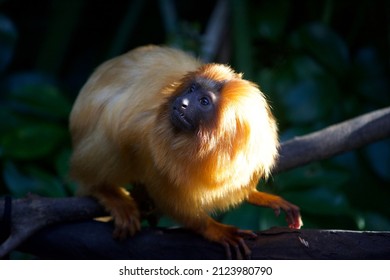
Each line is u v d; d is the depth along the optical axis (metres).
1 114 9.41
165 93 6.16
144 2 11.52
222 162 5.93
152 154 6.05
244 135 5.93
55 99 9.21
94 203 6.40
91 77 6.94
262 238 5.95
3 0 10.91
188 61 6.72
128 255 6.11
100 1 12.93
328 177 8.70
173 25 10.72
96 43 12.87
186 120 5.86
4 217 6.14
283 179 8.60
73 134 6.96
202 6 12.50
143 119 6.18
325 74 10.08
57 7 11.48
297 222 6.49
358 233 5.86
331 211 8.42
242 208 8.26
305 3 11.73
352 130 7.18
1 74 10.73
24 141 8.81
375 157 10.07
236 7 10.19
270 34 10.42
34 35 12.80
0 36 10.27
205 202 6.06
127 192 6.96
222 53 10.48
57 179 8.71
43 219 6.21
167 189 6.09
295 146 7.14
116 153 6.54
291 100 9.82
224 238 5.98
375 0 11.33
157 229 6.21
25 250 6.34
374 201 10.15
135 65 6.66
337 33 11.40
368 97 10.37
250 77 9.93
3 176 8.89
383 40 11.22
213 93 5.93
